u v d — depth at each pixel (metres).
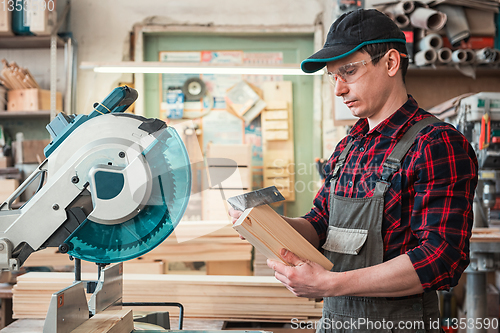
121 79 3.11
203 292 1.71
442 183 0.89
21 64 3.07
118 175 0.77
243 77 3.14
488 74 2.90
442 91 2.94
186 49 3.21
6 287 2.29
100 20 3.13
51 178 0.80
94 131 0.80
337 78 1.04
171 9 3.14
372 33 0.98
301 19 3.14
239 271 2.05
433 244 0.85
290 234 0.88
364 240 0.99
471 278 2.18
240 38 3.21
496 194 2.54
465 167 0.90
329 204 1.18
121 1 3.13
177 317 1.71
